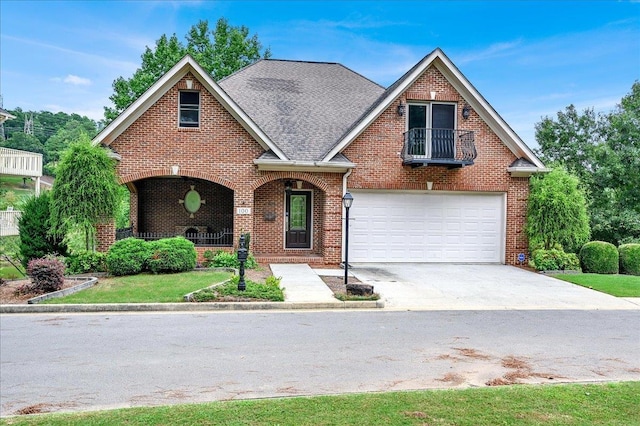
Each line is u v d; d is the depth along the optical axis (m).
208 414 4.58
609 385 5.67
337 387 5.71
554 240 17.02
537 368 6.60
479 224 18.06
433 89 17.48
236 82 20.48
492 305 11.24
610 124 26.44
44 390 5.59
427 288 13.09
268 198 18.20
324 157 16.61
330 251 17.02
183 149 16.08
